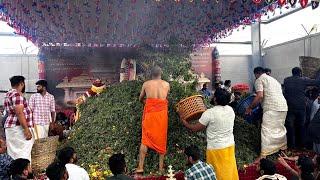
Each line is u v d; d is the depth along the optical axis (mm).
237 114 6473
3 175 3805
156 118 4852
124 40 12789
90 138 5707
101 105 6336
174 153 5332
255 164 5332
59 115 9773
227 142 4352
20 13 8930
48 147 5473
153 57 7555
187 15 9539
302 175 3789
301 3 5945
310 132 5484
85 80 14086
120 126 5695
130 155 5301
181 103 5027
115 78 14242
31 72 13875
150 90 4930
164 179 4812
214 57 14914
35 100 6578
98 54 14156
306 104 6367
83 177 3639
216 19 9812
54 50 13781
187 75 6668
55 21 9984
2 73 13602
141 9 8969
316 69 7359
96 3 8227
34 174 5227
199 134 5688
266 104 5684
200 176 3773
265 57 15414
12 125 5059
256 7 8656
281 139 5656
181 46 8836
